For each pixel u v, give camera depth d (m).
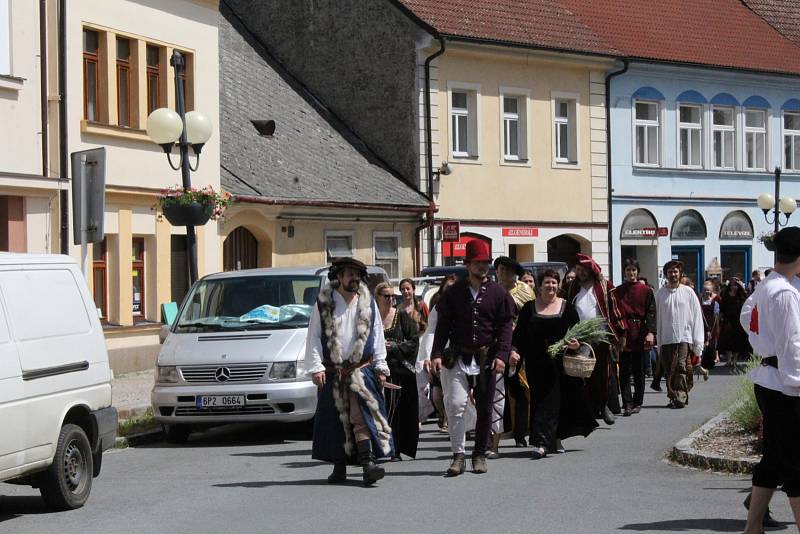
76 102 27.80
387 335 16.19
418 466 15.98
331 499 13.39
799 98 54.38
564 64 46.09
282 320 19.61
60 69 27.23
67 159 27.39
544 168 46.00
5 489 15.02
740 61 51.53
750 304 10.54
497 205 44.53
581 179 47.16
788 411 10.18
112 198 28.95
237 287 20.25
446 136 43.34
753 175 52.66
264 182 36.06
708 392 27.25
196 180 32.34
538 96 45.75
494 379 15.04
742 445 16.03
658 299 23.77
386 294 16.30
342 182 39.72
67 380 13.12
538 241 45.75
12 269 12.64
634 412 22.78
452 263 39.66
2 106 25.52
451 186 43.28
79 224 17.91
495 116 44.56
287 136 40.69
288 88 44.34
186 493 14.07
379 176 42.09
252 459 17.09
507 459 16.52
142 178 30.20
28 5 26.33
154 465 16.70
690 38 51.28
